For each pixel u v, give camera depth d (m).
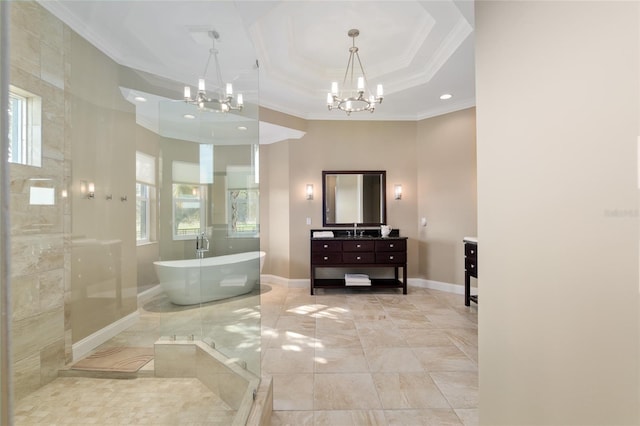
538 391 0.83
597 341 0.67
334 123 4.96
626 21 0.61
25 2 1.83
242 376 1.77
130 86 2.98
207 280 2.98
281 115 4.58
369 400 1.96
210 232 3.01
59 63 2.16
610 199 0.64
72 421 1.66
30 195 1.86
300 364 2.43
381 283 4.64
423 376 2.25
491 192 1.00
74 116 2.33
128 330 2.96
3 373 0.59
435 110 4.70
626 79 0.61
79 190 2.38
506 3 0.92
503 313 0.96
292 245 4.98
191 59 2.92
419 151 4.92
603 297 0.66
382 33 3.05
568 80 0.73
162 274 3.49
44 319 1.94
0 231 0.58
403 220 4.93
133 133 3.14
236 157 2.86
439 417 1.81
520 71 0.87
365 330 3.13
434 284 4.73
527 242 0.86
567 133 0.73
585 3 0.69
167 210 3.45
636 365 0.60
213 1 2.26
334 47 3.32
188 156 3.23
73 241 2.29
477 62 1.05
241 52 2.59
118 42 2.70
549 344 0.79
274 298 4.32
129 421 1.66
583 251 0.70
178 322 2.70
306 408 1.88
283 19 2.78
